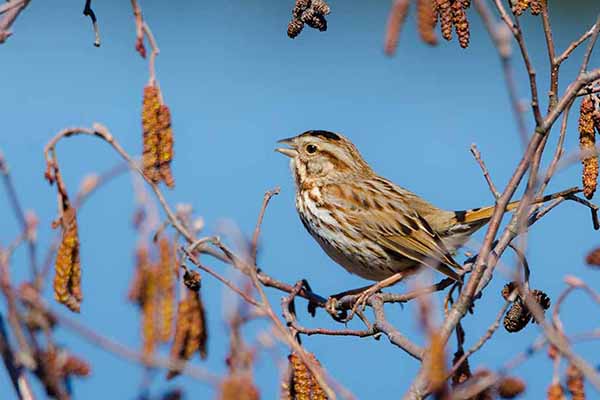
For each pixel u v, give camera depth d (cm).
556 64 936
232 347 759
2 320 721
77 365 722
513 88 800
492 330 780
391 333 939
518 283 811
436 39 913
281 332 775
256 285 795
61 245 834
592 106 979
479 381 761
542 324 750
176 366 696
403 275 1408
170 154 914
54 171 852
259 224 940
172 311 822
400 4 867
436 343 620
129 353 700
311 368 759
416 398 719
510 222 927
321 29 1029
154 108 912
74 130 862
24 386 705
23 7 873
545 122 841
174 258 827
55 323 734
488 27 761
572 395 755
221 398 678
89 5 972
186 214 970
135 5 912
